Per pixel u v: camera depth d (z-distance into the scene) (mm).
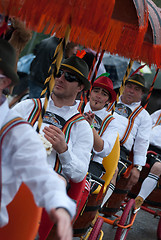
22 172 2816
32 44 11047
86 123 5152
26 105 5188
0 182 2783
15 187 2908
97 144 6145
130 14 4730
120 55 5633
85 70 5227
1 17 4312
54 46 8422
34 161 2807
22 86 8750
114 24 5289
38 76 8516
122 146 8516
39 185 2771
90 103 7059
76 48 7680
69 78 5074
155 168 8414
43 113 4734
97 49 5848
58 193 2691
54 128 4676
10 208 3406
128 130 8500
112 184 7164
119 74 14164
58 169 4742
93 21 3498
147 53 5926
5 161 2877
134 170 8242
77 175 4785
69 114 5133
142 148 8508
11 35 6082
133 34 5273
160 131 9523
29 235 3453
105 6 3467
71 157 4727
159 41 5715
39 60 8578
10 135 2848
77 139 5047
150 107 12414
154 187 8336
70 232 2566
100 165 6551
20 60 9078
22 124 2883
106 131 6773
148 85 12375
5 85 2932
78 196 4895
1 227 3092
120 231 7250
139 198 8281
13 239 3434
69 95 5125
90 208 5895
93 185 5938
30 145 2836
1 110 2875
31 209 3393
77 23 3584
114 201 7789
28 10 3840
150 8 5719
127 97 8812
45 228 4406
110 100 7137
